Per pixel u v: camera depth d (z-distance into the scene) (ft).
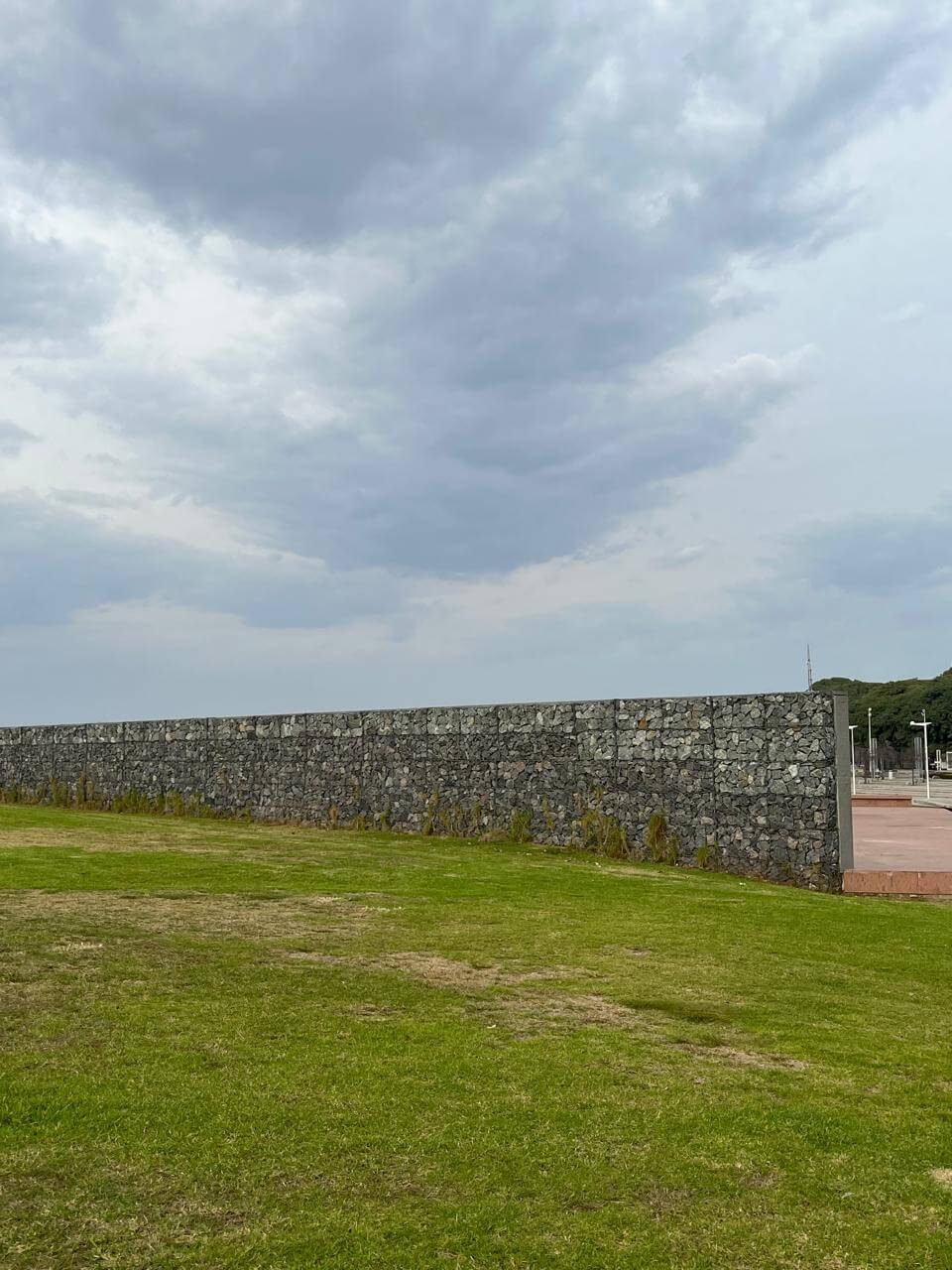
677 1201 14.82
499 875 48.67
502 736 66.64
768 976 28.71
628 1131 17.07
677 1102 18.42
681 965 29.76
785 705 55.57
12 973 25.58
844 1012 25.13
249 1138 16.29
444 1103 17.95
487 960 29.60
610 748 61.82
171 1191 14.58
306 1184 14.88
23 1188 14.57
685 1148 16.52
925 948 34.09
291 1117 17.12
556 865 54.08
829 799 53.57
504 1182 15.15
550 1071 19.83
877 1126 17.63
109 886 40.73
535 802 64.75
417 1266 12.82
